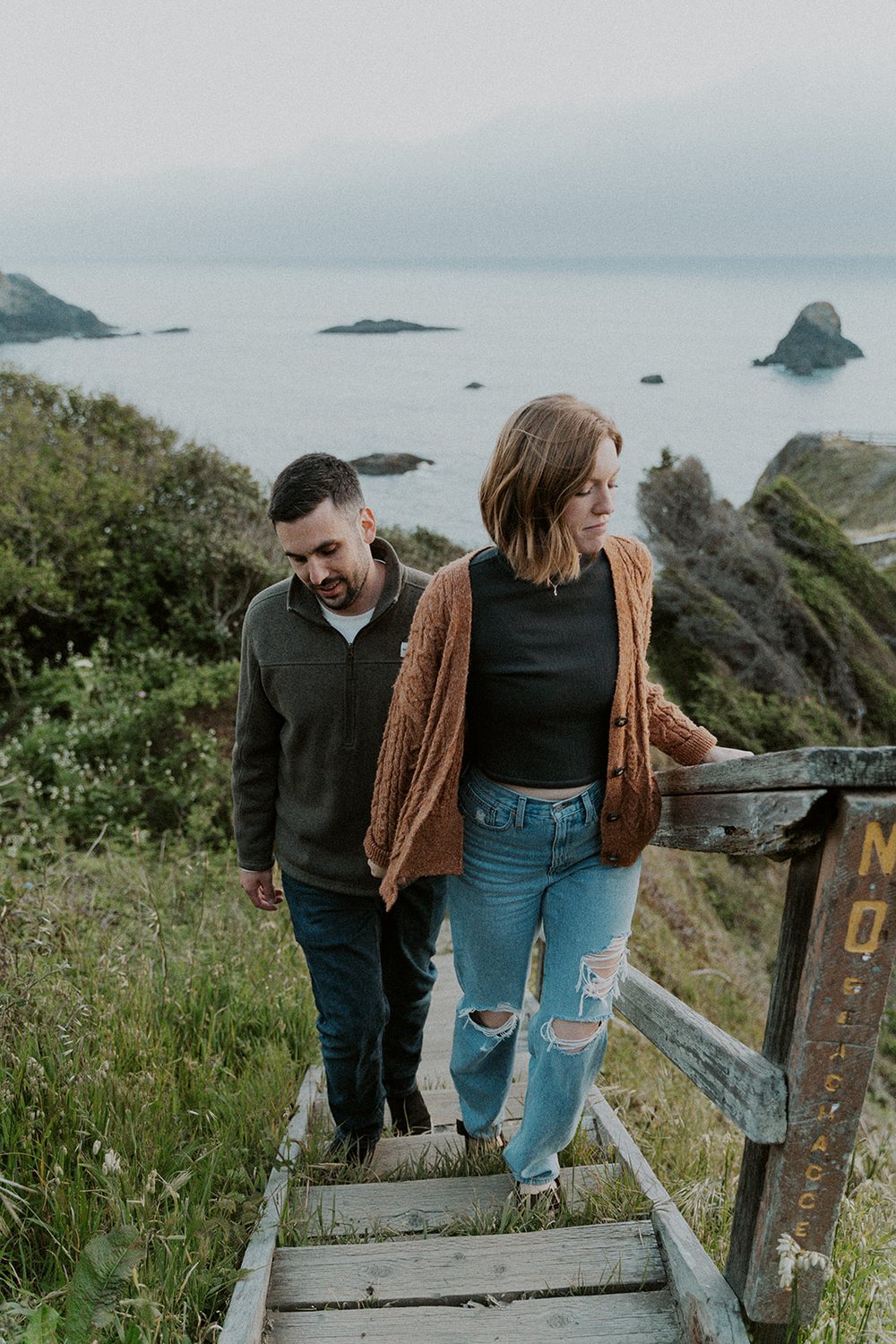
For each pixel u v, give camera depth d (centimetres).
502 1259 216
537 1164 231
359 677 236
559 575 189
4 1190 202
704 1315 187
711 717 1658
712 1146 318
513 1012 234
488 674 194
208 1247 213
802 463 5434
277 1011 363
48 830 582
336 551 222
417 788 206
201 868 522
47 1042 268
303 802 249
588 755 201
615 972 214
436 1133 293
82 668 788
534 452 178
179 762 696
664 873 1131
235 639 895
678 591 1797
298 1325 201
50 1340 178
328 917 253
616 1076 409
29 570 827
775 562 1977
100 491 909
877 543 4228
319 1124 287
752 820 166
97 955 365
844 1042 164
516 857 207
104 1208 221
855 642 2058
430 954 284
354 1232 234
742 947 1134
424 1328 200
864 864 154
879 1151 300
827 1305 204
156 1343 186
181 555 901
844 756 150
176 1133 258
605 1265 214
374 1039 256
